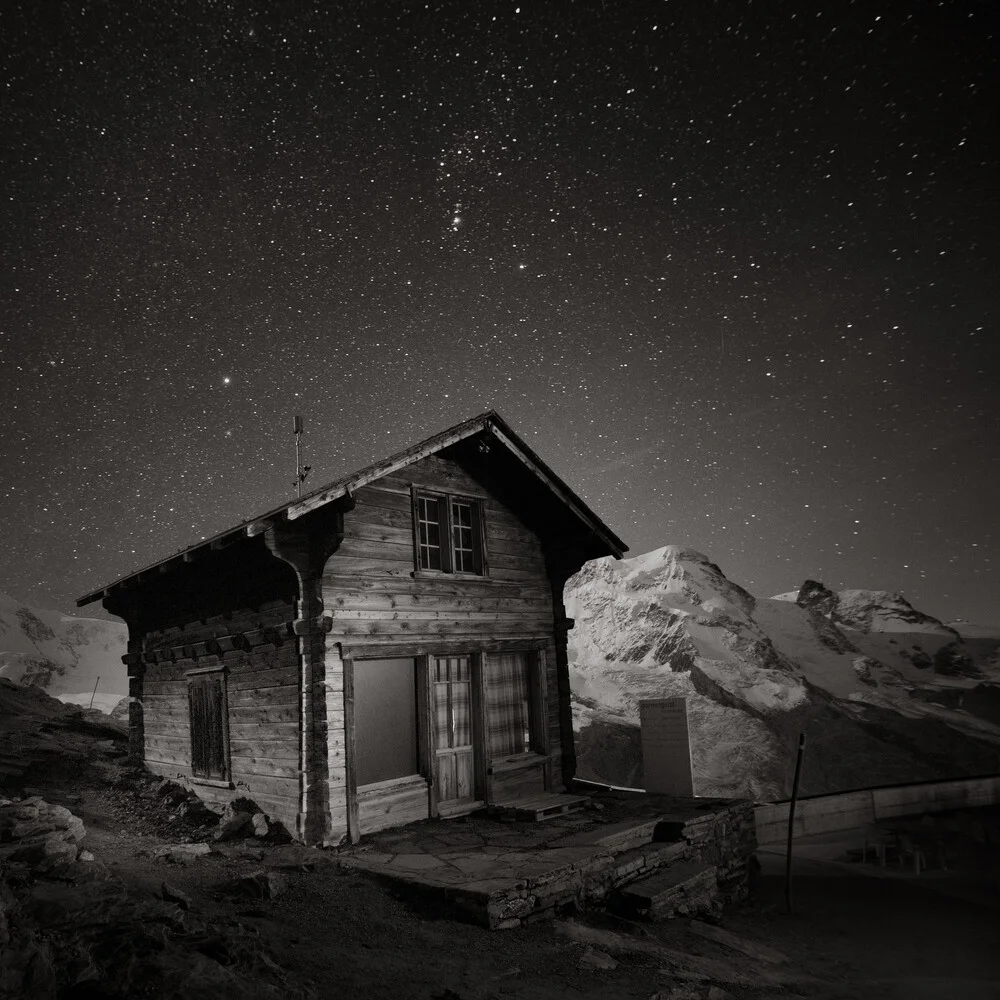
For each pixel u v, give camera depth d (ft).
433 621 40.06
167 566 39.75
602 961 23.47
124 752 51.44
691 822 36.78
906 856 49.19
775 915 37.65
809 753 343.05
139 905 19.11
